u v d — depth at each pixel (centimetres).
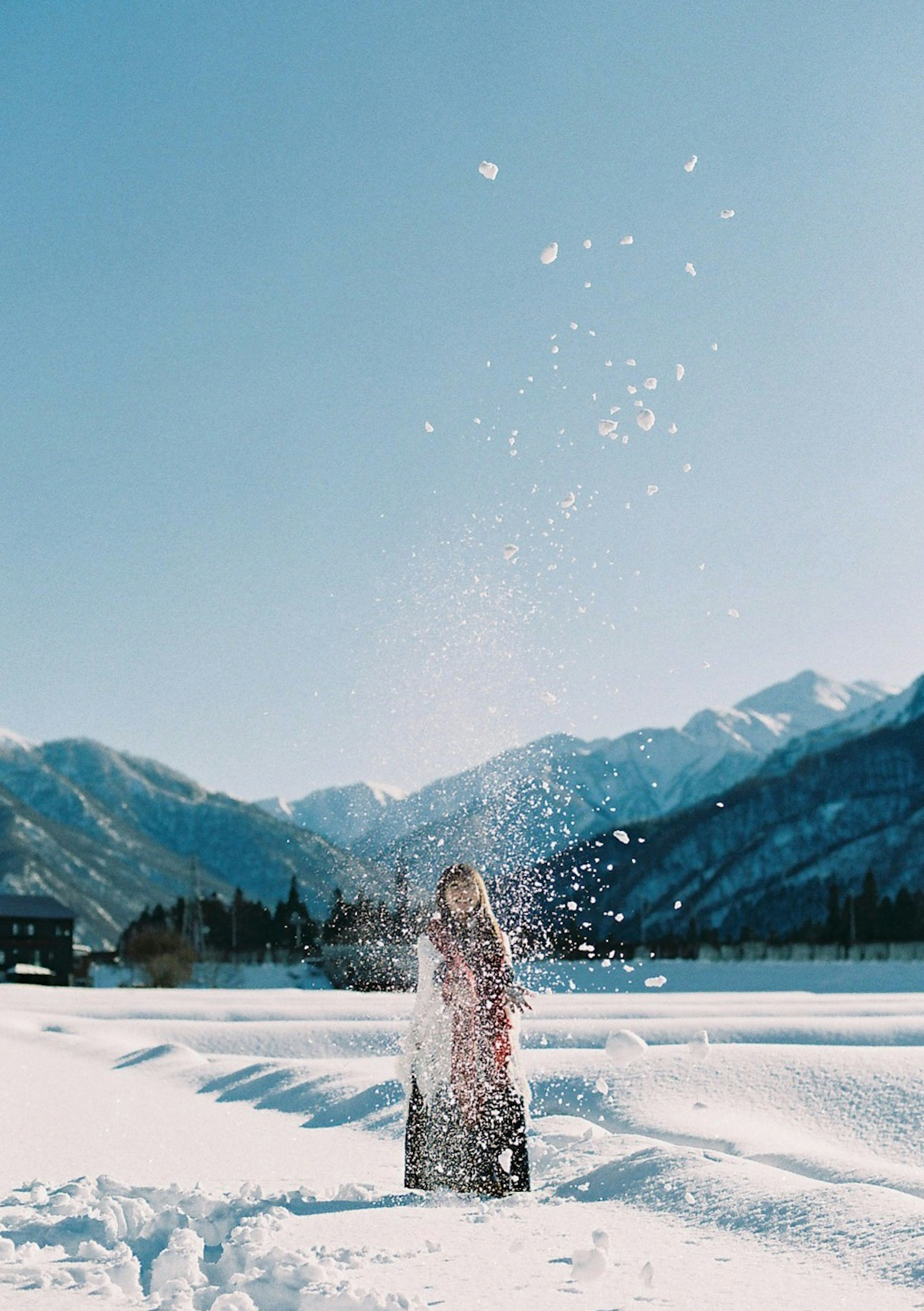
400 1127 884
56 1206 512
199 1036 1917
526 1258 430
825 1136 809
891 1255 396
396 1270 417
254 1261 421
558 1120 796
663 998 2777
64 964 8550
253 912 6538
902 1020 1691
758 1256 421
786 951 6994
